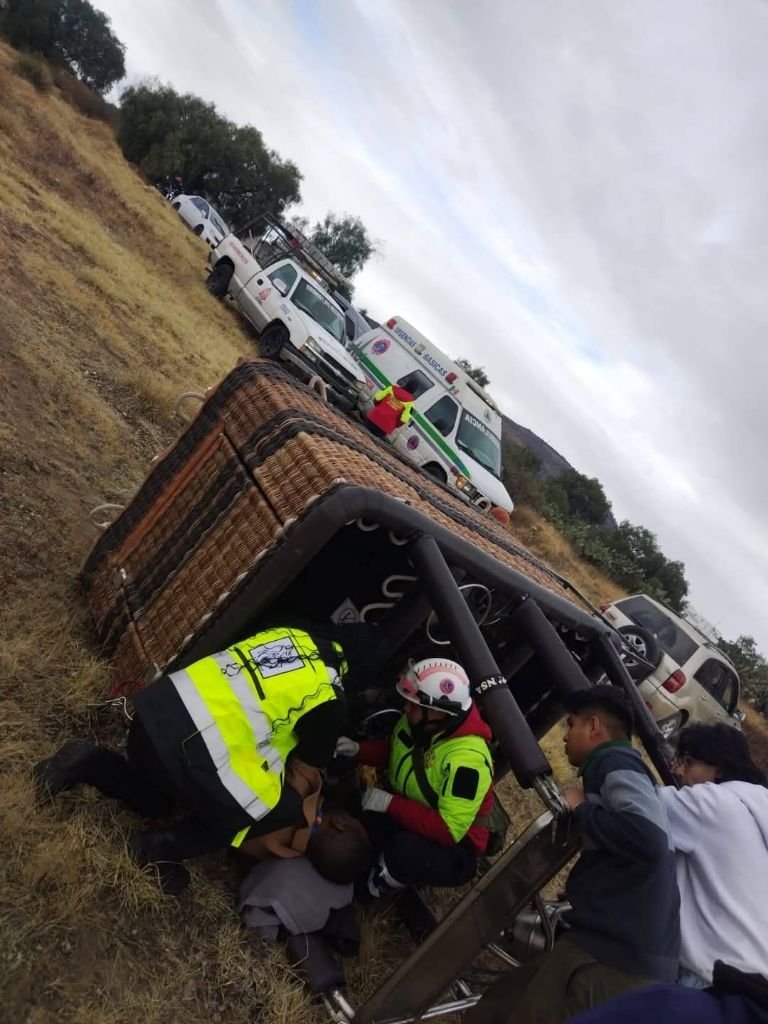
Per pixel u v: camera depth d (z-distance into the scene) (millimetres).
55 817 2885
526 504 28047
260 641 2961
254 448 3701
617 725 2732
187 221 25047
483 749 3496
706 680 11359
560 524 29531
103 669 3701
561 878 5281
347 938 3291
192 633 3326
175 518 3861
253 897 3125
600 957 2457
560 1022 2465
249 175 35062
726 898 2475
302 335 13711
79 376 7113
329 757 2963
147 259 14922
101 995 2531
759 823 2574
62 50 37688
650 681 11211
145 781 3000
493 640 4121
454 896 4434
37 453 5406
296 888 3139
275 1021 2842
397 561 3555
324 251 43312
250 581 3238
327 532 3123
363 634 3482
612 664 4180
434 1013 3123
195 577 3539
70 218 12336
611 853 2479
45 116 19469
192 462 3988
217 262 16047
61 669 3615
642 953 2408
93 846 2871
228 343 13102
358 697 3645
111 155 24812
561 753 7871
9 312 7168
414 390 14078
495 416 14688
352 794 3781
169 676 2883
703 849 2562
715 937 2455
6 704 3254
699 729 2947
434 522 3391
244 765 2781
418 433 13305
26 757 3082
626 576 29453
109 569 4051
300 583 3543
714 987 2119
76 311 8648
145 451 6883
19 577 4066
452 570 3541
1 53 26016
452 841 3422
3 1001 2314
